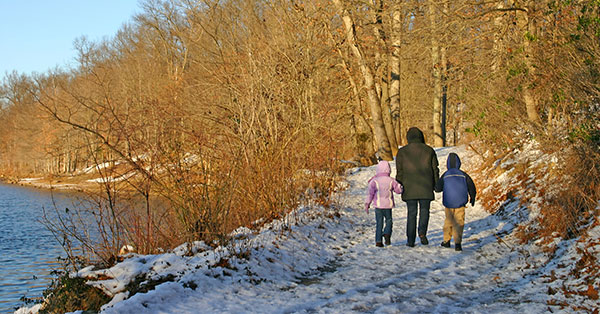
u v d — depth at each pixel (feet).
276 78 45.70
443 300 17.80
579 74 27.53
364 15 65.41
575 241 21.31
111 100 28.89
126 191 26.03
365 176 55.88
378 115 66.59
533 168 34.50
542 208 26.78
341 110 65.72
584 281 17.12
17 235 65.46
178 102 37.58
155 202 27.40
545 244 23.21
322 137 43.68
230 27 61.11
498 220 32.22
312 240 28.94
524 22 37.55
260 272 22.20
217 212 26.22
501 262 23.16
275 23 55.83
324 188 40.57
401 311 16.61
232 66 45.44
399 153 28.32
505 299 17.34
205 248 24.11
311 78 51.19
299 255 25.71
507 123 42.68
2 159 196.85
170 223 26.96
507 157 41.88
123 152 26.50
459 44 43.34
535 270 20.65
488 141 46.70
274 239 27.14
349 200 44.01
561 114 34.76
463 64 45.88
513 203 33.04
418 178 27.81
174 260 21.43
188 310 17.35
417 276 21.49
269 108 40.22
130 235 25.76
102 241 25.72
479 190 42.68
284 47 51.67
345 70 69.00
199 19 66.39
